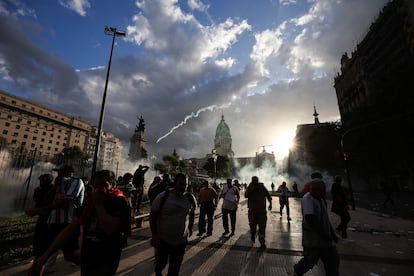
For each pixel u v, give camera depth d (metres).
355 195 30.17
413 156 31.48
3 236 5.96
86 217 2.25
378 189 39.38
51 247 2.14
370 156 36.56
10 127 74.62
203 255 4.95
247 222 9.47
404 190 34.56
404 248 5.52
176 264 2.95
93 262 2.12
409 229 7.82
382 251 5.29
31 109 80.62
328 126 48.28
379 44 45.41
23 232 6.44
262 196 5.99
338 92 66.38
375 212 12.66
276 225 8.68
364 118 34.56
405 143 29.78
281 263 4.48
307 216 2.95
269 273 3.98
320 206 3.05
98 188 2.29
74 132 94.94
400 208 14.42
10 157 9.00
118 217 2.21
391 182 35.94
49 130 86.00
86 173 12.73
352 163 41.88
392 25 41.56
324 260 2.96
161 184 5.63
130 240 6.02
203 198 6.93
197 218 10.35
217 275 3.88
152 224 3.03
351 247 5.62
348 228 7.98
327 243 2.90
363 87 51.88
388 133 30.34
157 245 3.00
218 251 5.24
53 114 87.88
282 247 5.61
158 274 3.08
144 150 57.28
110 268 2.15
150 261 4.48
